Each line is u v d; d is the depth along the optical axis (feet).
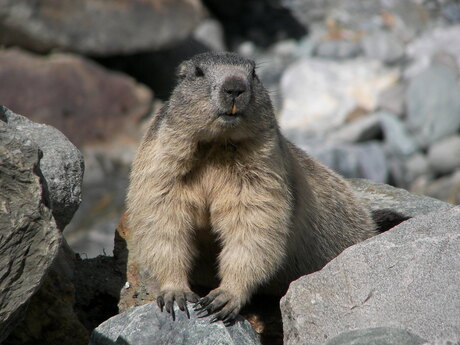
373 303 25.05
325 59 104.88
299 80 99.76
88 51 93.56
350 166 84.84
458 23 110.52
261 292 34.40
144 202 31.17
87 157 85.25
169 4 96.27
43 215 25.49
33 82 87.66
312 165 36.27
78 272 36.01
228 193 31.07
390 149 91.09
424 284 24.57
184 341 27.04
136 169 32.19
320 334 25.44
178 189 31.09
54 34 91.20
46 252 25.46
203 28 106.22
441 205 42.14
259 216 30.78
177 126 30.55
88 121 89.40
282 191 31.09
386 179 85.35
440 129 91.97
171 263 30.86
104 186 80.64
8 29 89.10
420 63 100.17
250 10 115.24
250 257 30.60
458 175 84.84
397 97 95.81
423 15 111.55
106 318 35.14
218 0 112.06
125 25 94.27
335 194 36.76
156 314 28.17
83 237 70.23
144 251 31.32
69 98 88.94
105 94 91.09
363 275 25.73
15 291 25.04
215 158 30.91
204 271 34.22
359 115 95.40
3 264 24.66
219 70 30.40
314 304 26.09
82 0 92.63
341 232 36.29
